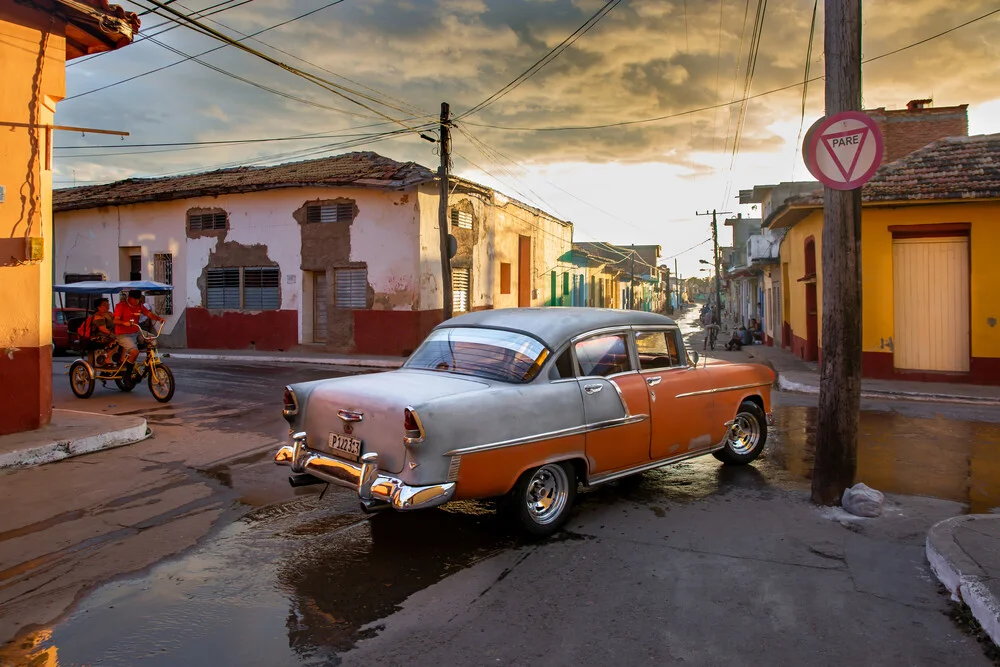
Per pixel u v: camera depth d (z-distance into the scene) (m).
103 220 22.25
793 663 2.98
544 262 28.28
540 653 3.08
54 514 5.07
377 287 18.64
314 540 4.53
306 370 15.15
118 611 3.51
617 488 5.74
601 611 3.48
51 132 7.57
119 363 10.76
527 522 4.46
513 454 4.29
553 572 3.98
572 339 4.91
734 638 3.20
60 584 3.85
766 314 28.64
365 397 4.27
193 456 6.88
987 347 12.00
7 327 7.14
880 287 12.69
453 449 3.99
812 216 15.45
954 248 12.48
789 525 4.79
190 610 3.52
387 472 4.07
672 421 5.47
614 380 5.09
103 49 8.51
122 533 4.68
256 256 19.89
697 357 6.04
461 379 4.64
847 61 5.13
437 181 18.73
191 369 15.05
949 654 3.05
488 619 3.41
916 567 4.02
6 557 4.25
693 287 156.25
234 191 19.70
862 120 5.01
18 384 7.20
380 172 19.08
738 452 6.41
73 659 3.04
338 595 3.69
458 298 20.84
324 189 18.98
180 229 20.94
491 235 22.77
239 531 4.71
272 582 3.87
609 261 43.62
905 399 10.95
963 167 12.69
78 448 6.94
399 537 4.57
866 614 3.43
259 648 3.13
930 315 12.65
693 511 5.11
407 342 18.41
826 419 5.22
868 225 12.70
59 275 23.14
